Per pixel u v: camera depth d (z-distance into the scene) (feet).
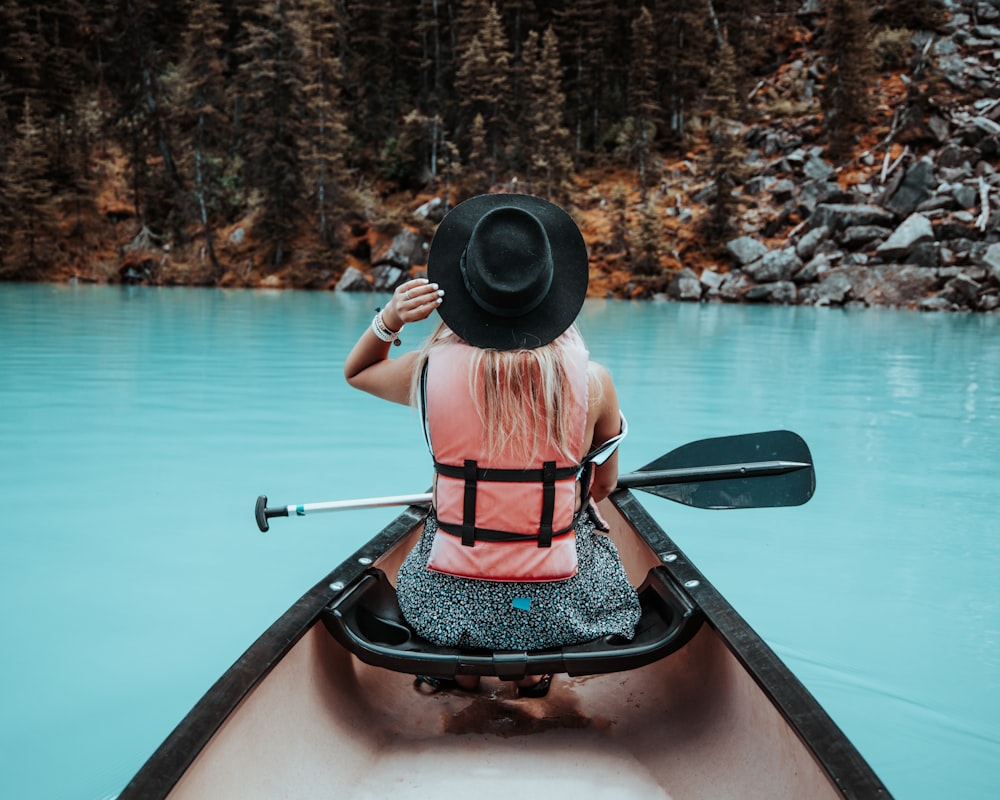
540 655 6.07
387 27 87.45
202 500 14.48
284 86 72.54
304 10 77.30
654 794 5.70
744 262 61.93
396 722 6.66
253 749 5.25
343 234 73.10
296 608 6.28
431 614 6.32
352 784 5.78
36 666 8.91
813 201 63.82
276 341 34.73
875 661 9.05
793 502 8.54
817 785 4.68
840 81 68.08
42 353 29.81
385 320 6.27
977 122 64.28
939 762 7.27
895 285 56.39
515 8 87.20
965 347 35.22
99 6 87.66
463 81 78.48
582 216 73.05
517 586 6.13
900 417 21.38
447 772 5.96
